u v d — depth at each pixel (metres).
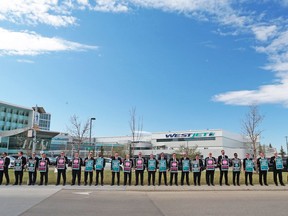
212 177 16.95
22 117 89.94
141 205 10.76
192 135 87.56
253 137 37.97
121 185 16.75
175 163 16.97
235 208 10.20
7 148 75.12
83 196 12.89
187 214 9.16
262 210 9.84
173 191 15.01
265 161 17.00
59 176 16.69
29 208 9.88
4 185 16.33
